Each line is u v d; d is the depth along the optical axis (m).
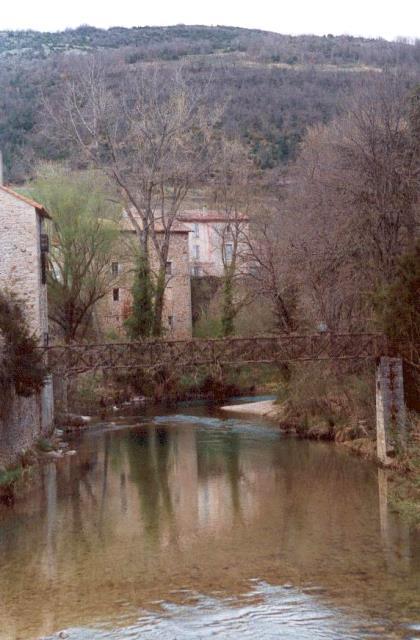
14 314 30.62
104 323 60.56
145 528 23.25
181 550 21.05
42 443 34.81
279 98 95.88
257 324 52.19
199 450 35.41
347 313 37.81
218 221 70.62
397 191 36.69
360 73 100.00
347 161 38.78
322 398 38.47
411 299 30.47
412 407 31.02
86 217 49.53
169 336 61.38
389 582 18.20
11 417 28.84
